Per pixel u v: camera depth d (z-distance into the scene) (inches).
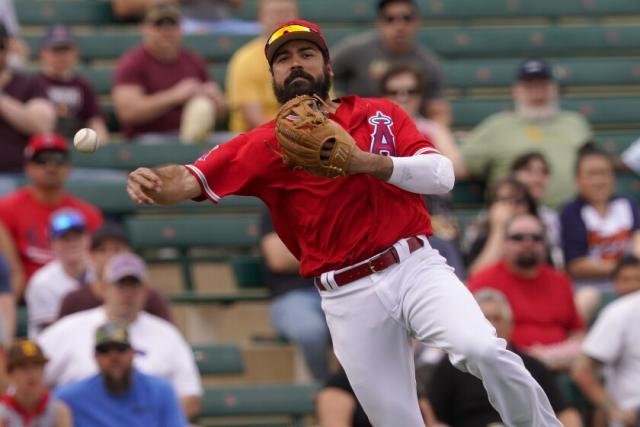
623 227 1320.1
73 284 1167.0
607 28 1812.3
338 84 1505.9
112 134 1615.4
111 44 1715.1
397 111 689.6
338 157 629.3
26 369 967.0
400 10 1471.5
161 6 1499.8
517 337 1173.1
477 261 1263.5
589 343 1131.3
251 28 1769.2
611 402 1126.4
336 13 1812.3
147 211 1460.4
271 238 1243.2
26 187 1306.6
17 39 1617.9
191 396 1081.4
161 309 1133.7
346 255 674.2
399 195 675.4
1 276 1146.7
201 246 1380.4
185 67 1508.4
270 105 1465.3
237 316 1346.0
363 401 698.8
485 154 1449.3
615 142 1582.2
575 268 1312.7
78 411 1004.6
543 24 1861.5
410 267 670.5
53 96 1472.7
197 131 1444.4
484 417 982.4
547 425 659.4
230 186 665.6
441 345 653.9
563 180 1427.2
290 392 1200.2
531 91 1451.8
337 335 692.7
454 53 1777.8
